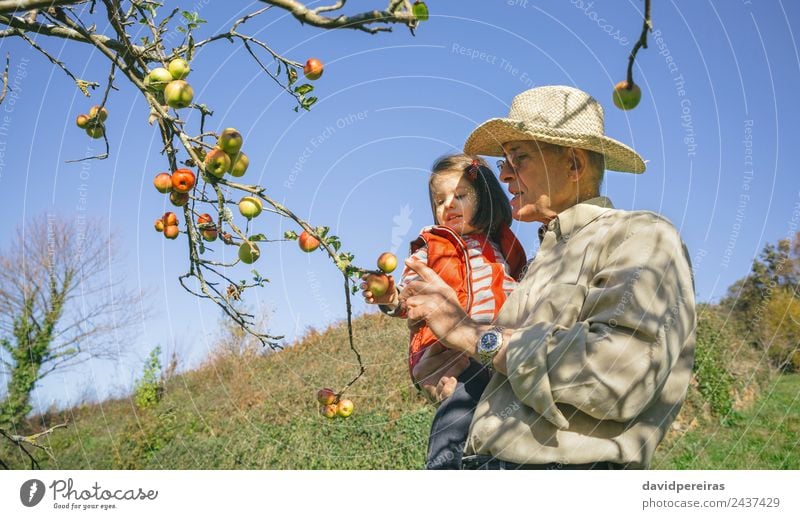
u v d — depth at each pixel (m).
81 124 2.43
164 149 2.16
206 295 2.27
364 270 2.08
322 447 6.66
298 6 1.71
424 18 1.72
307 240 2.14
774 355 9.07
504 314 2.27
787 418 7.84
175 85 2.04
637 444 1.97
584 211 2.23
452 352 2.74
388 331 6.05
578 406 1.89
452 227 2.98
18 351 7.21
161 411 7.95
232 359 7.01
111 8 2.12
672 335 1.90
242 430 7.02
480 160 3.09
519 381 1.92
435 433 2.58
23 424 8.14
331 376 6.26
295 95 2.29
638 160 2.44
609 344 1.88
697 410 8.67
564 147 2.32
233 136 2.00
